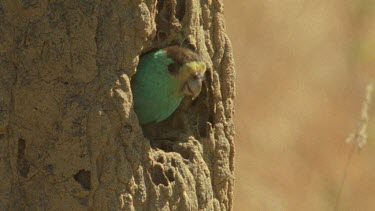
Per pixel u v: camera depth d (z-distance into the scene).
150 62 12.74
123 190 11.83
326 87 29.02
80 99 11.70
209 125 13.06
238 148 26.66
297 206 25.80
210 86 13.06
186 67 12.57
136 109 12.94
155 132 13.23
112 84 11.75
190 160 12.74
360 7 30.98
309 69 29.36
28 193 11.88
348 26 30.75
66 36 11.69
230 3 29.62
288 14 29.97
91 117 11.66
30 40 11.71
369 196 26.41
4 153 11.86
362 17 30.98
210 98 13.09
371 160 26.92
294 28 29.92
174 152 12.63
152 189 12.11
